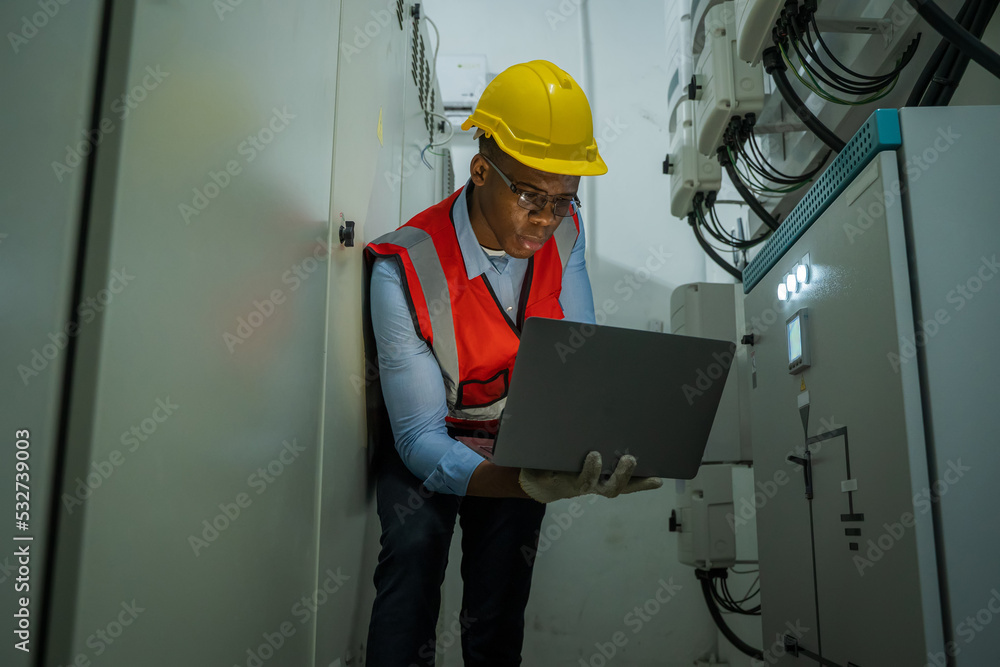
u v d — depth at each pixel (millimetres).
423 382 1391
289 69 1080
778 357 1746
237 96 870
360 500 1506
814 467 1520
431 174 2602
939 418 1138
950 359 1155
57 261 567
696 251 3045
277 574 1024
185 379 728
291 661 1085
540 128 1365
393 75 1866
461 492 1312
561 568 2789
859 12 1985
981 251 1188
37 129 568
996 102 1542
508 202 1374
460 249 1471
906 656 1144
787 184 2191
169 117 688
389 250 1439
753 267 1957
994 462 1123
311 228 1198
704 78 2342
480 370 1441
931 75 1443
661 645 2729
